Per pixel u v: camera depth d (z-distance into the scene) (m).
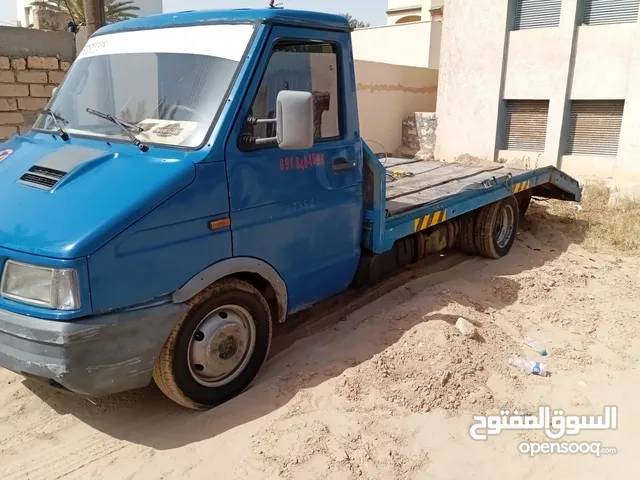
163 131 3.93
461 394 4.24
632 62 12.02
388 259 5.80
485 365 4.59
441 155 15.56
